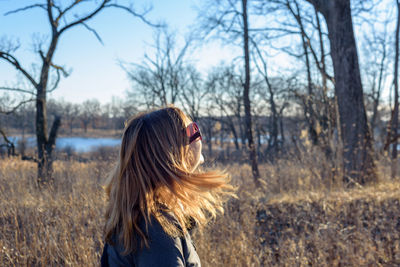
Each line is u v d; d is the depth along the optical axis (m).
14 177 6.26
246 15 9.10
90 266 3.29
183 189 0.98
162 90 23.17
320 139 7.20
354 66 8.11
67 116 87.50
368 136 7.98
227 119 31.38
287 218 5.19
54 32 9.03
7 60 8.23
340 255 4.02
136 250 0.89
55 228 3.87
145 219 0.89
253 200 5.74
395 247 4.21
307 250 4.20
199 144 1.11
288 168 7.30
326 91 7.89
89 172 6.20
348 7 8.14
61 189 5.75
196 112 28.81
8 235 3.86
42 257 3.32
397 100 10.86
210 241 3.89
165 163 0.98
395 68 10.88
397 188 6.57
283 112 27.98
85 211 4.33
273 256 4.18
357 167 7.56
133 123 1.05
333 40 8.30
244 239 3.96
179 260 0.87
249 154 7.70
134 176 0.96
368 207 5.39
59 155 8.70
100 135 81.81
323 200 5.50
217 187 1.02
